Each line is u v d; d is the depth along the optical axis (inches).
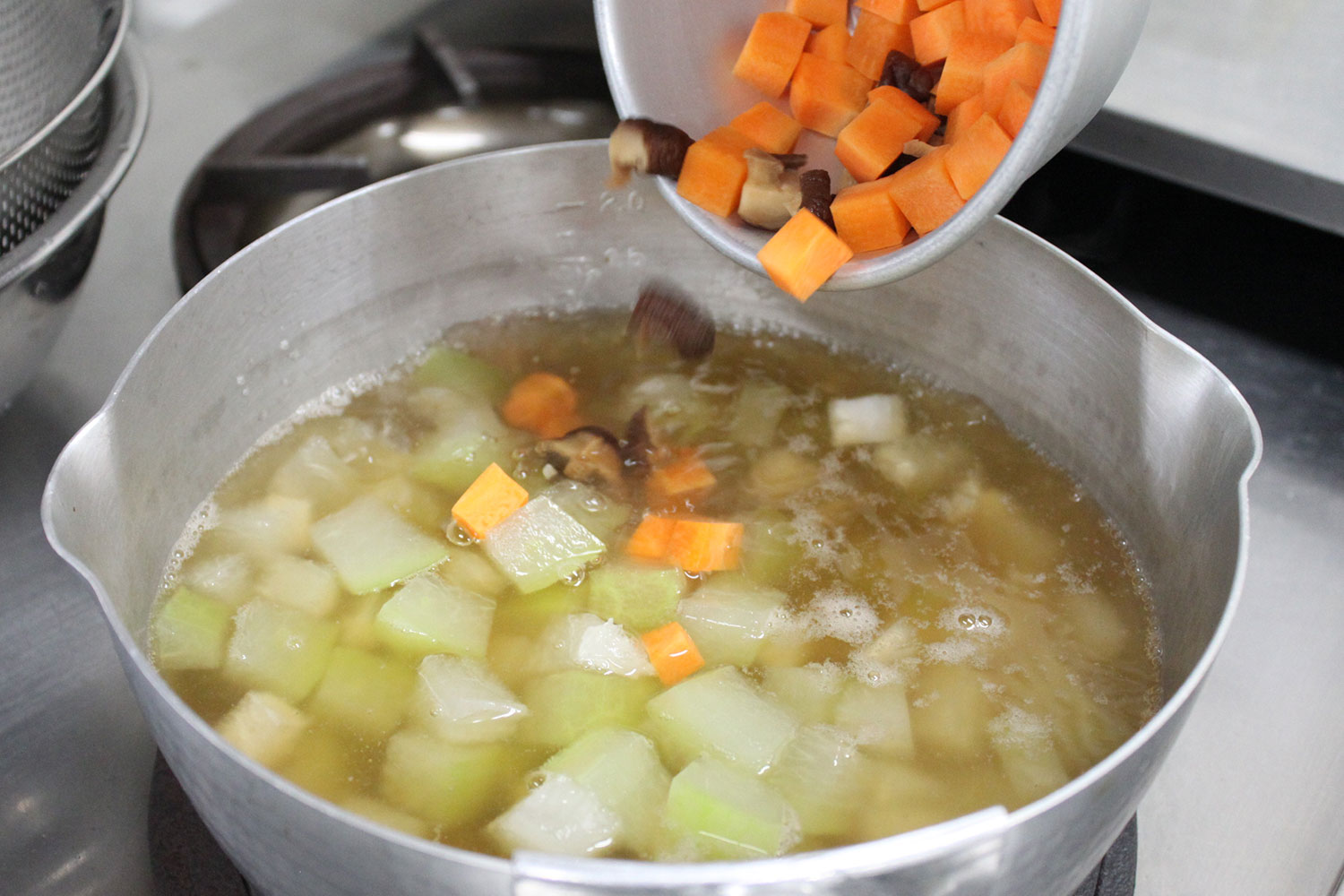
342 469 18.3
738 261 16.8
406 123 22.1
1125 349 16.9
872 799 15.6
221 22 24.3
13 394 18.0
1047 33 16.1
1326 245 21.1
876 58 17.3
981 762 15.9
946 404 19.1
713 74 17.8
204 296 16.9
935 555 17.6
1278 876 15.7
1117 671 16.7
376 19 24.4
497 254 19.3
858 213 16.2
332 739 16.0
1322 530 18.2
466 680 16.4
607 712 16.2
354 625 16.9
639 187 19.1
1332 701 16.9
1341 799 16.2
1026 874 13.5
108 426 15.7
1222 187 20.1
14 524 18.1
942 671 16.6
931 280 18.5
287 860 13.7
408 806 15.6
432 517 17.9
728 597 17.1
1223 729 16.6
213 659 16.6
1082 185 21.3
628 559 17.5
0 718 16.6
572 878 12.6
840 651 16.7
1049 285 17.5
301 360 18.5
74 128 17.3
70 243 17.3
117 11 18.1
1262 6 20.7
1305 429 19.1
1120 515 17.8
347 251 18.1
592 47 23.0
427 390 19.2
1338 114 19.9
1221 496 15.9
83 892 15.5
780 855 15.2
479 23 24.3
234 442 18.1
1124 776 13.5
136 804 16.0
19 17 16.5
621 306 20.1
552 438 18.7
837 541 17.7
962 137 16.0
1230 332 20.0
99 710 16.7
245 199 20.6
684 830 15.3
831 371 19.5
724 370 19.6
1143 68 20.5
